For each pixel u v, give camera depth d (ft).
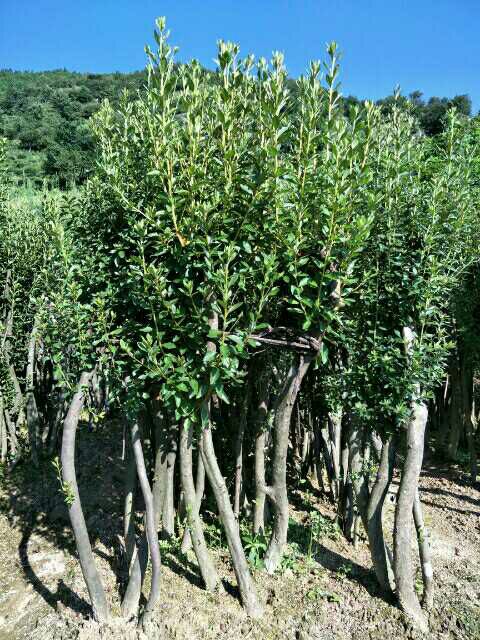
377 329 13.84
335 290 11.94
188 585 14.28
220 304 11.48
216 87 12.88
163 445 14.29
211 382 10.85
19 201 27.27
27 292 21.99
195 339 11.24
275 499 14.51
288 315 13.60
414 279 13.12
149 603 12.60
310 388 18.89
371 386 13.47
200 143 11.60
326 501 20.12
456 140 15.61
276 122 10.50
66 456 12.15
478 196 16.48
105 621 12.84
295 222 11.13
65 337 12.46
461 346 22.53
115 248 12.38
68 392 12.56
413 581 14.26
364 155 11.57
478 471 25.23
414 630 13.03
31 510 18.65
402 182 13.66
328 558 16.24
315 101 10.97
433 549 17.28
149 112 11.81
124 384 12.19
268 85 10.64
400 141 13.89
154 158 10.98
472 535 18.37
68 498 12.11
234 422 17.46
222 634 12.66
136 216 12.26
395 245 13.14
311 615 13.47
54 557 15.84
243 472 17.85
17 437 24.20
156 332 11.23
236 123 11.72
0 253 21.62
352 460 15.21
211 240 11.01
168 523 16.21
